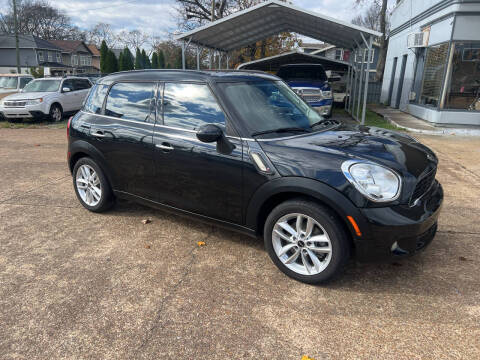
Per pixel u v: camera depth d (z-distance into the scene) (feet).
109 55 98.53
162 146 11.56
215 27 42.19
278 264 10.11
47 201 16.34
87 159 14.16
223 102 10.70
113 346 7.66
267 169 9.58
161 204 12.44
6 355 7.45
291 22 45.37
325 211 8.97
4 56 169.27
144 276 10.26
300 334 7.94
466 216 14.14
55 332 8.09
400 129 35.37
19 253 11.64
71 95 46.80
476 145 28.32
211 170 10.65
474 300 8.98
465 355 7.25
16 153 26.94
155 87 12.28
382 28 71.87
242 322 8.35
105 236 12.78
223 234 12.87
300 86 39.27
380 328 8.07
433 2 39.68
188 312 8.71
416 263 10.73
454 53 34.55
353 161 8.89
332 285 9.71
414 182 8.90
